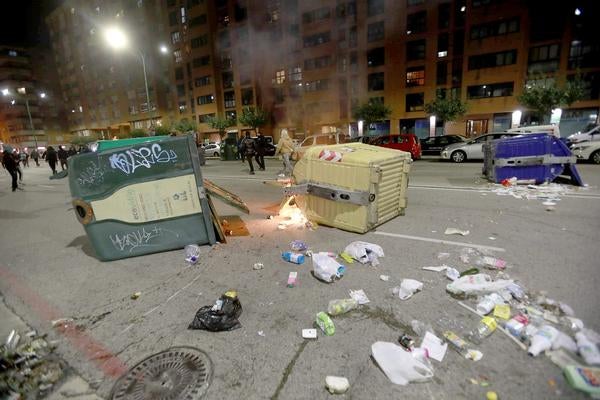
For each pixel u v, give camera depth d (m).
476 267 3.62
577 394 1.92
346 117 39.25
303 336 2.54
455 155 15.02
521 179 8.18
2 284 3.87
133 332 2.76
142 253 4.49
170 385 2.14
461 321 2.65
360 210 4.78
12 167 12.25
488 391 1.97
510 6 27.72
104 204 4.22
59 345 2.63
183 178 4.39
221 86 48.59
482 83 30.08
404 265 3.75
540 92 22.20
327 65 39.25
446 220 5.38
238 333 2.64
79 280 3.87
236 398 2.02
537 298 2.88
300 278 3.55
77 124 79.44
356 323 2.71
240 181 11.12
